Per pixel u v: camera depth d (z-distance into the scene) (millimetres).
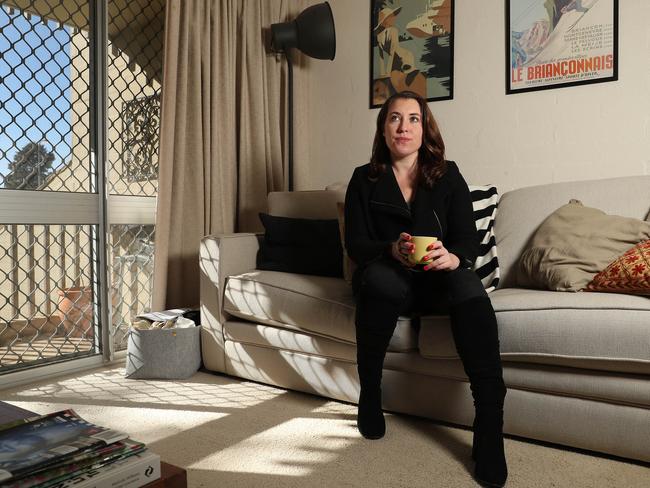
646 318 1495
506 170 2900
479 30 2945
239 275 2426
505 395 1653
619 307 1547
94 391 2301
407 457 1643
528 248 2189
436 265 1681
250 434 1828
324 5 3172
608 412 1574
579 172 2705
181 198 2846
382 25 3264
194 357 2506
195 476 1535
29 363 2496
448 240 1946
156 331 2434
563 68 2717
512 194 2443
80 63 2635
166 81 2742
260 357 2330
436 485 1477
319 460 1629
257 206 3271
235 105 3225
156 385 2383
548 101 2766
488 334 1589
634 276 1699
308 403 2137
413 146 1975
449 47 3043
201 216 2912
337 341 2059
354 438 1786
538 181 2814
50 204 2498
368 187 2041
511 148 2879
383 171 2020
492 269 2146
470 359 1584
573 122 2707
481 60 2945
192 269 2910
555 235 2047
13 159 2400
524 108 2832
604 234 1950
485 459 1477
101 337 2730
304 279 2270
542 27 2762
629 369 1521
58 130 2555
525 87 2820
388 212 1962
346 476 1529
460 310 1621
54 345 2580
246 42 3225
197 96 2904
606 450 1587
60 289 2592
